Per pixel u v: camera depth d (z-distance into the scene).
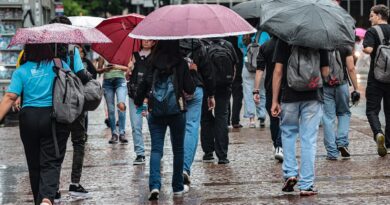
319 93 9.45
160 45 9.34
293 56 9.25
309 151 9.48
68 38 8.26
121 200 9.56
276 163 12.07
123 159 12.95
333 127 12.17
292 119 9.58
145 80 9.34
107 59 12.30
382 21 12.59
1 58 20.16
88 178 11.16
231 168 11.71
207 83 10.33
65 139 8.35
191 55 10.22
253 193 9.78
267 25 9.19
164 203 9.30
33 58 8.27
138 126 12.26
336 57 11.81
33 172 8.43
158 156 9.48
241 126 17.08
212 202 9.30
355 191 9.76
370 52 12.45
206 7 9.62
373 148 13.38
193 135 10.31
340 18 9.18
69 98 8.16
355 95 12.24
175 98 9.23
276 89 9.56
